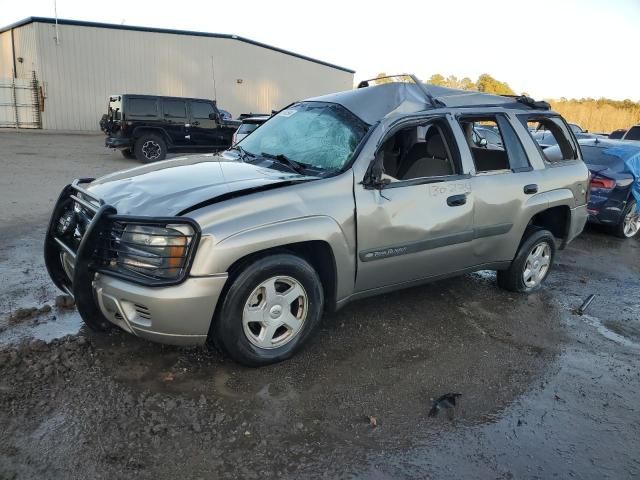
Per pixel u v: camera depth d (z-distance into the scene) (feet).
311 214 11.82
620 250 26.53
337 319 15.02
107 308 11.11
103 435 9.41
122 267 10.89
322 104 15.39
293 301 12.14
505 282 17.95
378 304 16.31
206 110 56.44
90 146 66.69
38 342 12.14
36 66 85.61
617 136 60.80
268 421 10.19
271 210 11.37
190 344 11.05
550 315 16.70
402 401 11.27
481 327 15.30
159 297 10.35
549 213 18.63
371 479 8.94
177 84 98.27
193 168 13.53
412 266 14.15
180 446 9.30
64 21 84.89
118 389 10.80
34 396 10.36
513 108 17.11
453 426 10.56
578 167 18.51
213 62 101.55
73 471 8.53
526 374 12.84
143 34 92.48
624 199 28.25
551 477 9.34
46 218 24.97
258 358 11.76
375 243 13.07
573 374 13.04
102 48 89.30
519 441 10.26
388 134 13.56
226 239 10.63
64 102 87.76
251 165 13.85
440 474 9.19
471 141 18.02
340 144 13.62
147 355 12.17
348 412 10.72
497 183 15.62
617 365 13.71
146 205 11.18
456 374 12.57
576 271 22.09
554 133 18.69
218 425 9.94
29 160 48.47
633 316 17.40
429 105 14.84
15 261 18.25
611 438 10.58
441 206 14.21
